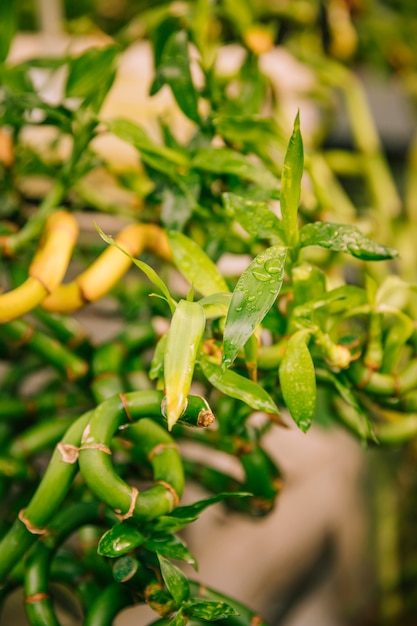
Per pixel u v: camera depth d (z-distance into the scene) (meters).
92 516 0.63
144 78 1.00
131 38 0.88
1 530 0.70
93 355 0.73
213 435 0.70
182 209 0.70
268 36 0.80
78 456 0.58
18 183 0.84
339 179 1.26
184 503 1.00
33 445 0.71
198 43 0.76
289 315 0.63
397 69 1.25
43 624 0.61
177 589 0.57
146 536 0.58
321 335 0.62
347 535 1.29
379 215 0.96
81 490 0.71
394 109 1.32
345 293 0.62
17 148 0.82
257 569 1.15
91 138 0.71
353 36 1.15
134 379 0.73
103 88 0.72
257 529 1.17
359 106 1.03
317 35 1.09
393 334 0.65
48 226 0.67
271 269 0.55
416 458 1.04
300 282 0.62
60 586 0.88
